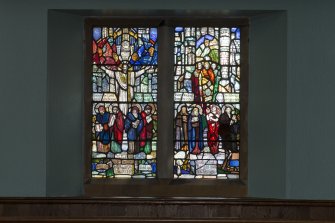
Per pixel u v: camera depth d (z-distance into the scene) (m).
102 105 6.77
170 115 6.73
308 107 6.23
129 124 6.75
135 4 6.30
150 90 6.76
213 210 6.00
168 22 6.71
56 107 6.41
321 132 6.23
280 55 6.32
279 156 6.29
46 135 6.24
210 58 6.75
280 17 6.34
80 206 5.99
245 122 6.70
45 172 6.21
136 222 5.29
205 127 6.75
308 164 6.21
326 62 6.24
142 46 6.77
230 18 6.69
